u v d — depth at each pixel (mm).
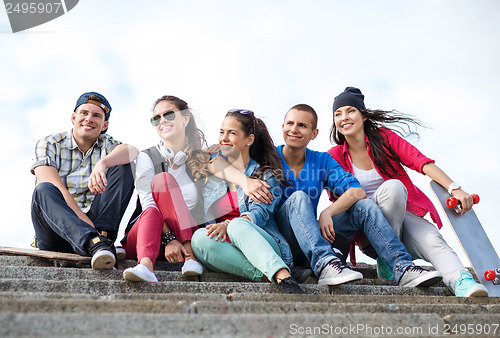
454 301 3223
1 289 2736
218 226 3492
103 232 3613
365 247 4086
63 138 3988
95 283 2924
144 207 3582
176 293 2873
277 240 3648
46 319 1981
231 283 3152
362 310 2561
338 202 3867
